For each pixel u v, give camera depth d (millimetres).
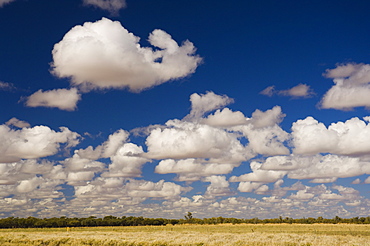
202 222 185000
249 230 102438
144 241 57219
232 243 52969
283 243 52500
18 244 60375
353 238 65000
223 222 183125
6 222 149875
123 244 56750
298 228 116250
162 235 75375
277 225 153500
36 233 91812
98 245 58625
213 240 57812
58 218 179375
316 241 56719
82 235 79188
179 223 187750
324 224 164250
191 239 60219
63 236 73875
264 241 55000
